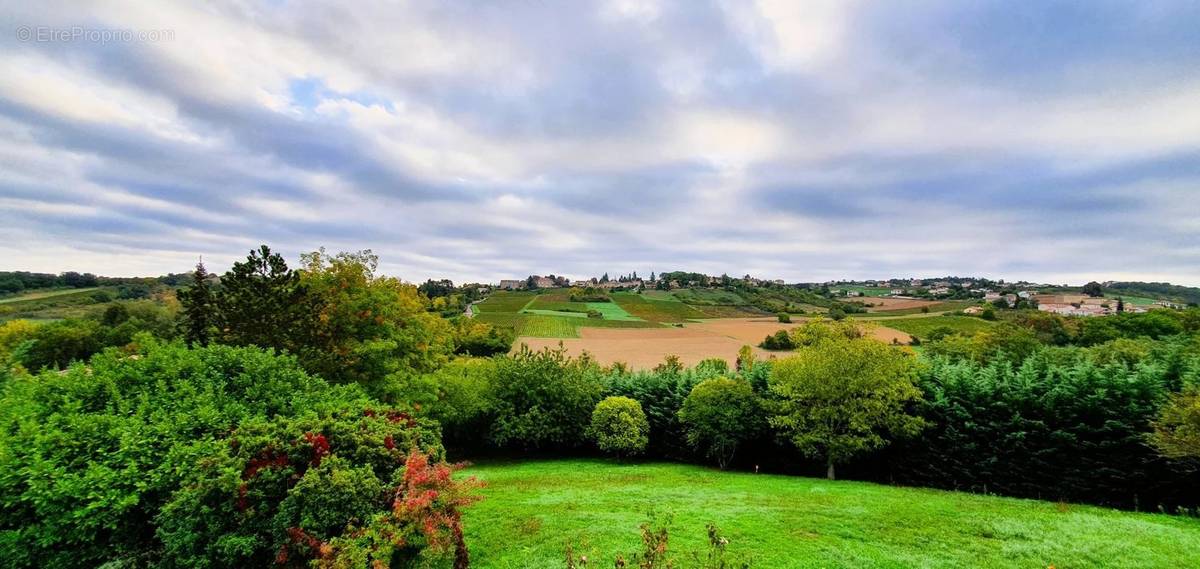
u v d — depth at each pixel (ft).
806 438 62.59
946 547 30.19
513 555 28.43
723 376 78.59
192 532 23.98
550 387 80.12
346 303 59.36
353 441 28.91
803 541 30.78
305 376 40.68
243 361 38.42
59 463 25.40
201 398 32.40
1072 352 88.12
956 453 60.75
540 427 77.66
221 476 24.40
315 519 24.16
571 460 77.36
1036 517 37.09
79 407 30.55
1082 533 32.86
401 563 26.40
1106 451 52.75
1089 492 53.52
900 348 64.49
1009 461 57.31
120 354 37.45
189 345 51.55
